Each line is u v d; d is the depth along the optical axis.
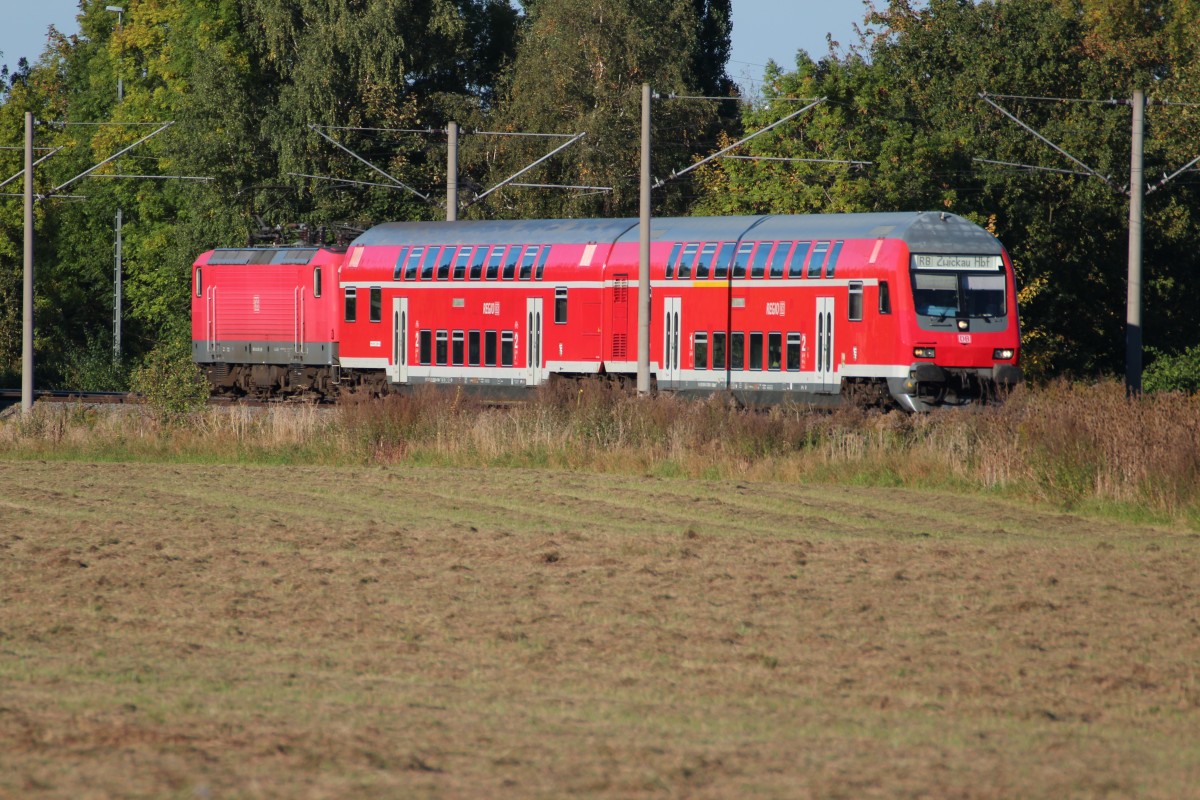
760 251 132.88
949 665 46.81
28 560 67.19
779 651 48.75
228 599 57.62
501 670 46.09
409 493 94.56
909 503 89.50
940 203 176.88
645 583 61.56
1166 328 195.62
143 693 43.00
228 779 34.28
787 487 96.88
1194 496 82.81
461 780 34.44
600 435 113.19
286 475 104.50
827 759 36.53
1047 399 102.31
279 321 168.50
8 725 38.88
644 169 125.06
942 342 124.31
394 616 54.47
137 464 112.44
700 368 135.88
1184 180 190.88
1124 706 42.03
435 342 152.00
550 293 144.38
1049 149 185.25
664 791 33.66
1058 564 66.69
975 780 34.75
